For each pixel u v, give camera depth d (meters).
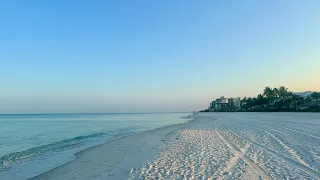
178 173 8.64
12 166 11.77
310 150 11.94
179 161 10.71
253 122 37.25
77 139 23.33
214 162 10.12
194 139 18.47
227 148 13.48
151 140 19.78
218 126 31.16
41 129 39.50
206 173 8.46
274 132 20.66
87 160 12.41
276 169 8.64
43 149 17.03
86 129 38.25
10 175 10.12
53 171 10.33
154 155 12.76
